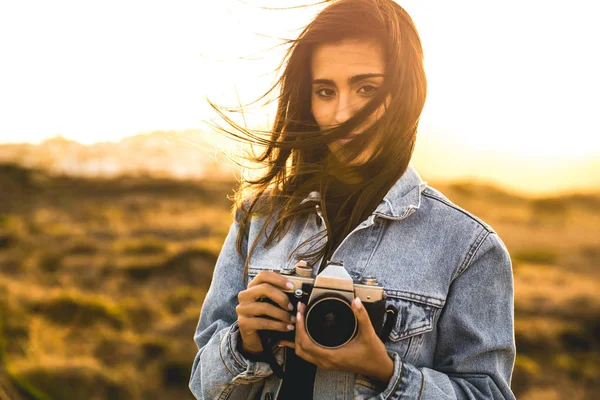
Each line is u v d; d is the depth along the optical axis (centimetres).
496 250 161
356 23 155
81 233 1970
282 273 152
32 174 3092
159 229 2205
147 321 1051
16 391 604
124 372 773
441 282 160
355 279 161
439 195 169
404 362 157
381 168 164
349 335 141
